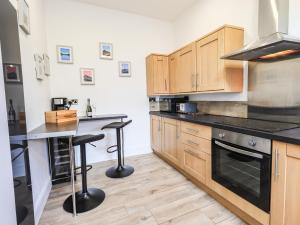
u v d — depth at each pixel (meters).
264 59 1.92
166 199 1.98
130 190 2.18
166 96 3.52
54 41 2.76
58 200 2.02
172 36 3.66
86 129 3.04
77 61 2.93
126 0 2.86
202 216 1.69
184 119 2.33
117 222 1.64
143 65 3.44
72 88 2.92
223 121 1.93
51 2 2.72
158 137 3.19
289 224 1.20
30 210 1.41
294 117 1.70
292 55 1.68
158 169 2.78
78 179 2.53
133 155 3.45
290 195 1.19
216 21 2.56
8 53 1.14
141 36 3.39
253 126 1.57
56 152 2.44
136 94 3.41
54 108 2.60
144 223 1.62
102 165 3.01
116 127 2.47
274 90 1.86
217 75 2.17
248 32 2.11
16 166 1.17
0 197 0.88
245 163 1.54
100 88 3.12
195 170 2.20
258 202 1.41
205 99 2.92
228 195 1.72
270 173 1.31
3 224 0.91
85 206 1.85
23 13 1.46
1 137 0.91
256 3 2.02
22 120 1.32
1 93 0.94
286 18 1.66
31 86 1.67
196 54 2.50
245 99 2.21
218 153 1.83
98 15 3.03
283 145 1.21
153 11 3.23
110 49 3.14
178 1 2.92
